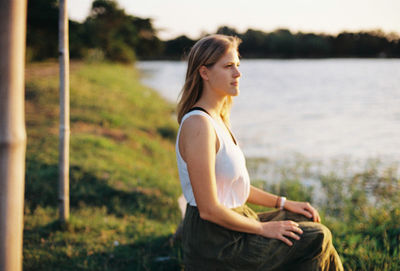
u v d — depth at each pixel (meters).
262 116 13.56
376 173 6.33
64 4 3.32
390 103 16.75
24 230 3.44
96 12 50.16
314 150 8.44
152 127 9.68
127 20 52.91
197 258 1.79
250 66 59.38
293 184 5.54
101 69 25.66
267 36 91.56
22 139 1.01
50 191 4.49
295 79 33.06
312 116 13.48
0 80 0.97
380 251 2.80
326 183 5.71
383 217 3.53
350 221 3.89
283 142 9.31
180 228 3.22
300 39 90.44
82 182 4.88
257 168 6.93
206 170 1.67
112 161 5.88
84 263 2.88
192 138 1.70
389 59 81.94
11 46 0.97
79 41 35.56
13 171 1.00
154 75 37.56
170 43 79.31
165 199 4.73
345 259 2.67
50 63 25.39
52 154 5.75
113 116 9.41
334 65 59.84
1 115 0.98
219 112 1.94
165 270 2.87
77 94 11.60
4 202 1.00
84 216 3.94
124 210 4.32
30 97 10.63
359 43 86.44
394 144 8.85
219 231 1.75
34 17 27.88
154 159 7.00
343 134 10.16
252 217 1.93
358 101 17.69
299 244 1.77
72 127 7.93
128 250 3.17
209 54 1.80
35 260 2.90
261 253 1.74
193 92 1.90
